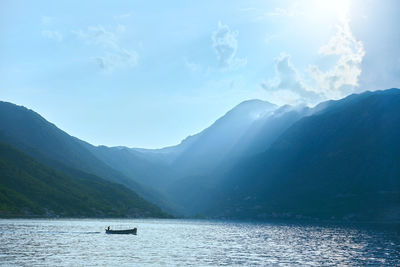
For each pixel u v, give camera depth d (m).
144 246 151.62
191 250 141.25
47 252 122.62
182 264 107.62
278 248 153.38
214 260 116.25
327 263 113.50
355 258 124.06
